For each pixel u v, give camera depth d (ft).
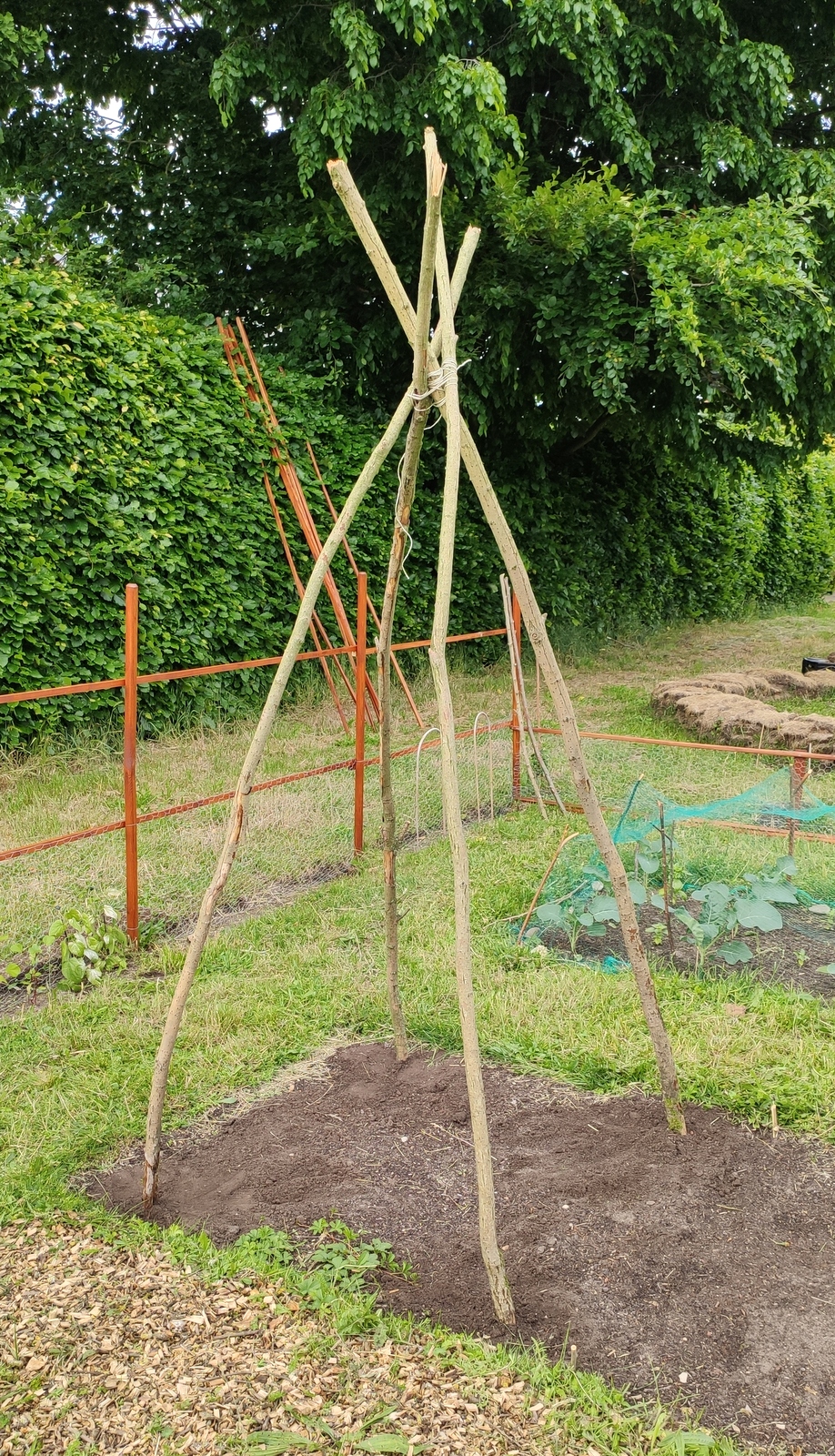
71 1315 7.32
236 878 16.29
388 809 10.44
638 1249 7.98
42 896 15.07
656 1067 10.61
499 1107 10.07
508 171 30.60
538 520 40.57
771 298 31.14
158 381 25.72
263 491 28.89
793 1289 7.57
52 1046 11.22
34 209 37.01
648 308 32.65
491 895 15.61
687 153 35.27
